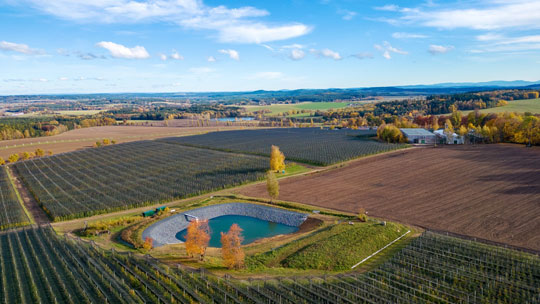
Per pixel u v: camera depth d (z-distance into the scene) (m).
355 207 79.88
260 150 158.12
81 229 75.25
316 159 131.00
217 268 54.47
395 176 104.75
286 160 135.62
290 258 57.09
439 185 92.56
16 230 76.56
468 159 121.50
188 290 45.69
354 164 123.88
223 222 82.12
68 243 65.44
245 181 107.56
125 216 82.00
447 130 160.25
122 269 52.66
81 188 110.44
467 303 41.03
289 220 78.75
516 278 45.44
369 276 49.28
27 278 51.09
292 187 100.06
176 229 77.94
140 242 65.69
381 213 74.75
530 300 40.31
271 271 53.16
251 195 95.69
